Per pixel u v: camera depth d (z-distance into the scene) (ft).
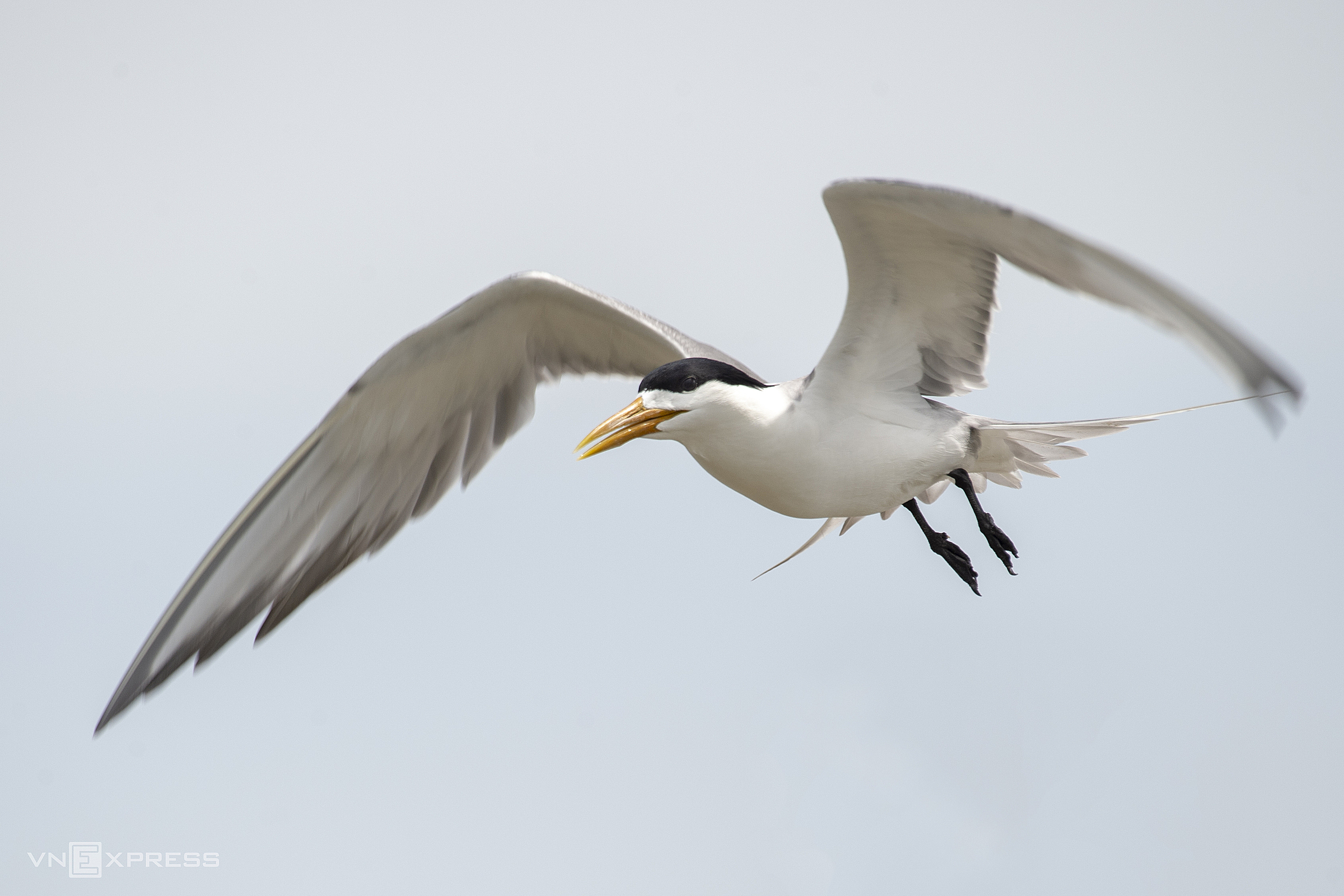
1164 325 25.63
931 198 29.01
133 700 33.14
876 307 34.50
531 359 38.04
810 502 35.78
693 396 34.09
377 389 35.37
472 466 38.32
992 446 36.60
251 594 35.37
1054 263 28.32
